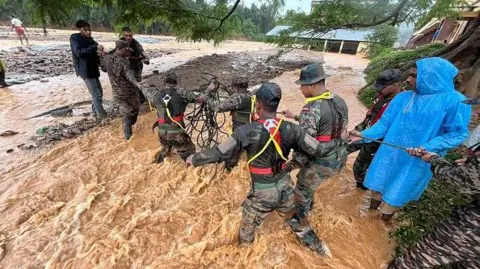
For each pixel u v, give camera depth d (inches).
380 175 112.9
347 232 118.7
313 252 107.2
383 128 112.0
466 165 73.8
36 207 127.3
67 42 776.9
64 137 197.9
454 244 76.5
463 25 499.2
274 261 103.5
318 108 92.7
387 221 123.9
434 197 132.2
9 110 252.7
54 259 101.3
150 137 199.3
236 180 151.4
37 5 193.2
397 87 120.6
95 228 116.4
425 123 97.7
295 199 108.6
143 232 114.5
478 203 72.9
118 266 100.9
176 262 101.5
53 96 298.0
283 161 87.7
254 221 99.0
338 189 148.9
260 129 82.4
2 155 172.4
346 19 303.6
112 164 164.1
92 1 251.4
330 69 566.3
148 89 151.9
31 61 473.1
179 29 313.3
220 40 341.7
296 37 335.6
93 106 238.8
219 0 310.8
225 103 130.8
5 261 101.5
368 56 771.4
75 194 140.6
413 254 87.8
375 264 105.6
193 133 208.1
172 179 149.4
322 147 85.4
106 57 177.0
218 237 112.2
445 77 93.8
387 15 300.4
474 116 167.8
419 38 896.3
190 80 406.9
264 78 435.2
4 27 1043.3
